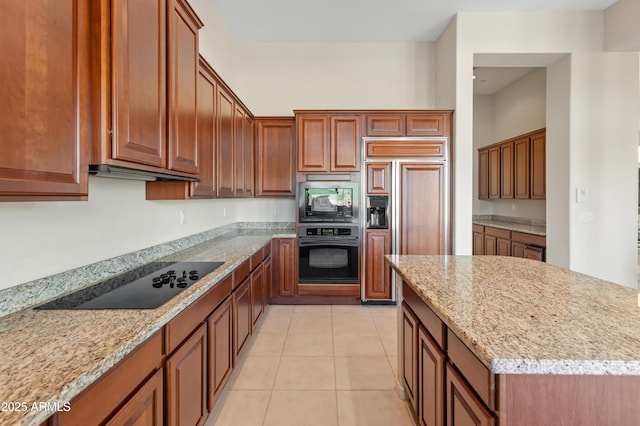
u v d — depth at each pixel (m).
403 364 1.93
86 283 1.54
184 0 1.74
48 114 0.94
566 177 3.40
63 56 0.99
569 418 0.83
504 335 0.91
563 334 0.92
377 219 3.60
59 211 1.38
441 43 3.88
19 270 1.20
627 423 0.83
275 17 3.52
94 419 0.84
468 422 1.00
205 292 1.59
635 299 1.24
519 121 5.05
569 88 3.36
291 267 3.64
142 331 1.02
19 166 0.85
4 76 0.81
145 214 2.07
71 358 0.84
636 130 3.34
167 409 1.23
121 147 1.19
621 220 3.36
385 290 3.59
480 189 5.68
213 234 3.26
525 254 4.03
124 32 1.21
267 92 4.16
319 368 2.33
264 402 1.95
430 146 3.51
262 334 2.90
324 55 4.14
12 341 0.94
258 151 3.81
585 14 3.33
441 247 3.53
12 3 0.83
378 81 4.14
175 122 1.67
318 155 3.59
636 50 3.27
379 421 1.79
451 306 1.16
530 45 3.36
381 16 3.50
